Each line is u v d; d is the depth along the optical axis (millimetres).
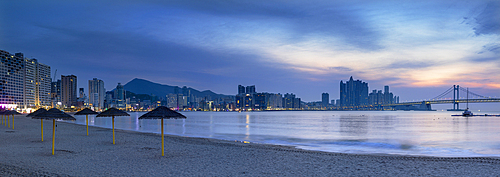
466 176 13914
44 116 19328
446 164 16594
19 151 20750
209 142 28594
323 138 40375
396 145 31703
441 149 28438
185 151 21453
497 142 35469
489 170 15078
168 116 18781
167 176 13703
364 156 19500
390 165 16328
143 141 27938
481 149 28453
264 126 74312
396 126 73750
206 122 101125
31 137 30609
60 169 14812
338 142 34812
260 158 18578
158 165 16234
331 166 16094
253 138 39844
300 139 38719
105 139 29438
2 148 22219
